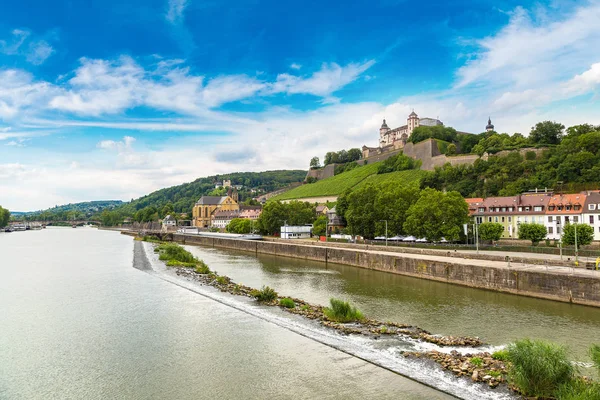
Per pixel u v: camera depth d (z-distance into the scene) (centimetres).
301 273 8712
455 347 3716
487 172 16200
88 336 4278
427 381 3028
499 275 6259
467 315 4916
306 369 3344
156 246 16675
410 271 8025
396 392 2906
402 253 9450
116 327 4581
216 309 5328
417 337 4000
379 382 3070
